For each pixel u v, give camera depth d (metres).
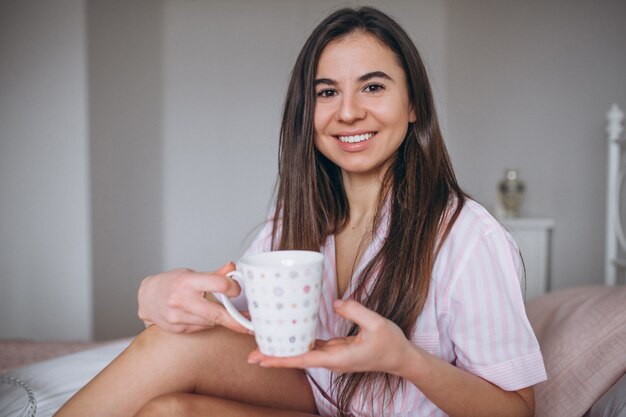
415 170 0.90
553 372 1.09
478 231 0.82
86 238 2.54
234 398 0.88
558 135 2.58
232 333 0.87
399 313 0.83
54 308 2.56
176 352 0.82
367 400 0.89
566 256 2.57
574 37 2.52
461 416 0.76
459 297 0.81
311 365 0.60
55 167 2.52
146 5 2.92
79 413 0.79
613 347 1.04
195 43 2.96
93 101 2.87
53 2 2.49
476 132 2.76
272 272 0.56
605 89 2.47
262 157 3.02
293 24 2.95
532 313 1.34
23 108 2.51
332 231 0.98
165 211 3.02
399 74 0.87
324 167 1.00
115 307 3.00
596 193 2.49
